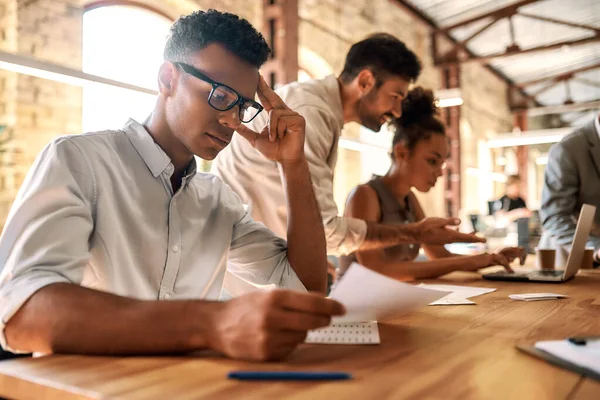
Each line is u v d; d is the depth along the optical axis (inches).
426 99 88.7
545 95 576.4
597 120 108.3
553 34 411.2
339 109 75.6
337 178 303.0
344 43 295.4
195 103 43.6
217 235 50.9
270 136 51.7
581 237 70.0
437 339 33.2
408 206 92.1
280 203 68.5
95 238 41.8
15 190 151.7
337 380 24.1
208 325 26.8
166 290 45.1
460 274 82.2
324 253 52.2
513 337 33.9
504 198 309.9
